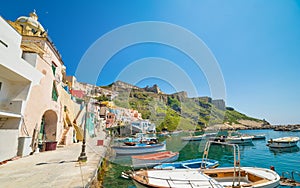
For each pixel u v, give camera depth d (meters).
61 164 7.48
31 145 10.34
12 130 8.62
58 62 16.25
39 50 12.77
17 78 9.23
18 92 9.48
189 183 6.07
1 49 7.18
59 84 15.23
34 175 5.77
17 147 8.93
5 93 9.22
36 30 18.44
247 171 7.88
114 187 8.44
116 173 10.49
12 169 6.58
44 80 12.06
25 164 7.44
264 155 17.92
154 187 5.91
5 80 9.21
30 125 10.34
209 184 6.05
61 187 4.65
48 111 13.68
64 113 16.94
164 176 6.83
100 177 8.50
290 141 21.86
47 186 4.71
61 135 15.28
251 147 24.11
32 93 10.66
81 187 4.69
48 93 12.57
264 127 81.38
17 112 9.02
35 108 10.89
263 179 6.86
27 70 9.17
